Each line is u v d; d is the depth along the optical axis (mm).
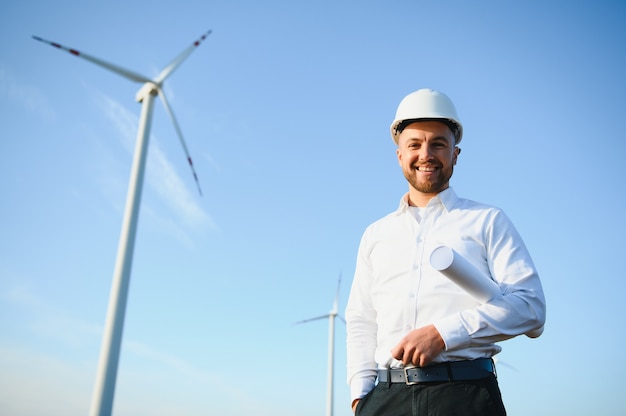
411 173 3850
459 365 3203
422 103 3812
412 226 3842
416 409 3193
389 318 3605
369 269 4113
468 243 3576
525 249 3521
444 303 3416
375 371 3932
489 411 3092
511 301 3133
